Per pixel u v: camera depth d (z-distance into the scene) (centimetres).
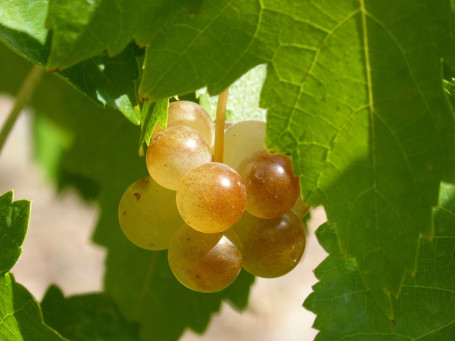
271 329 111
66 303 40
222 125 29
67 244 121
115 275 45
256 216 29
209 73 26
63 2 26
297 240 29
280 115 27
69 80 28
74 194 55
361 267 26
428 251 31
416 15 26
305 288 117
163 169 28
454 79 31
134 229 29
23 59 49
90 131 47
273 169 28
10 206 31
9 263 31
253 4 27
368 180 26
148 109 29
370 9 26
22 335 31
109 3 26
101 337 40
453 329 30
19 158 127
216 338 109
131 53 29
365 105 26
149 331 45
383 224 26
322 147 27
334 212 27
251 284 43
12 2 29
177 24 26
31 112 50
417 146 26
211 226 27
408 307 31
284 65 27
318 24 26
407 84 26
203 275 28
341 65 26
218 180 27
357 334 31
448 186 31
